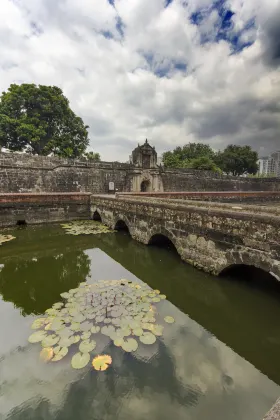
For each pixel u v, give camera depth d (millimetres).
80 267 7414
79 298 5160
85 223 13172
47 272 7023
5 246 9289
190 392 2986
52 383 3053
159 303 5121
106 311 4594
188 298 5516
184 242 6875
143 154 23547
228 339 4141
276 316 4758
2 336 3951
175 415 2684
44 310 4816
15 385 3035
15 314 4672
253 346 3996
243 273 6039
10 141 24609
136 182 22844
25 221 12578
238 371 3381
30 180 17203
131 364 3363
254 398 2932
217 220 5742
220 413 2717
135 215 9383
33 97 24156
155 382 3105
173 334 4113
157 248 8586
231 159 41000
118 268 7309
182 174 26469
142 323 4258
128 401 2844
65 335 3865
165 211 7590
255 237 4852
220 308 5188
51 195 13219
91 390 2965
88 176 20188
